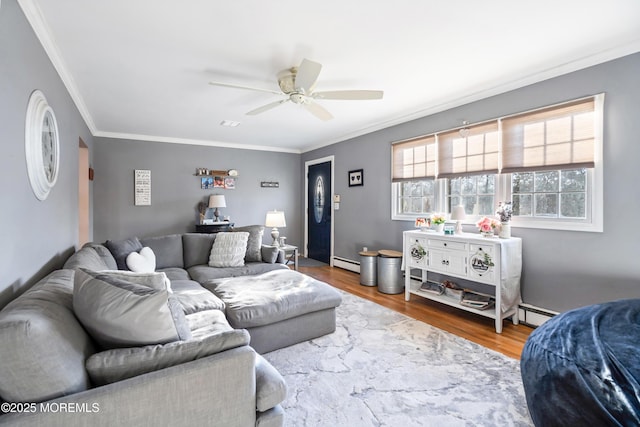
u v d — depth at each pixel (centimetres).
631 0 178
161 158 546
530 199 292
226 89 313
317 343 254
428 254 337
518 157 293
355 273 513
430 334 271
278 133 520
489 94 315
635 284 227
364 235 496
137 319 117
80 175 420
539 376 154
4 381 89
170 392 107
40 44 198
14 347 89
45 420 89
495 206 319
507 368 215
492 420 164
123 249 313
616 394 125
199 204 576
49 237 212
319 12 189
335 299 269
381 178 460
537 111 279
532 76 278
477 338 263
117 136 512
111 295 119
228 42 224
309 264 587
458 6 184
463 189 354
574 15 193
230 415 119
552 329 177
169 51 236
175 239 388
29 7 171
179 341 124
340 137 541
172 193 556
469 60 254
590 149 247
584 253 254
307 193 660
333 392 188
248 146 622
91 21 195
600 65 241
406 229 421
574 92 256
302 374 208
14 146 152
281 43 226
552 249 273
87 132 426
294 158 675
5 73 142
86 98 336
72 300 133
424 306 347
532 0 178
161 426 105
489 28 208
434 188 384
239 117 420
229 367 118
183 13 188
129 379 104
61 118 255
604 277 242
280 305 242
